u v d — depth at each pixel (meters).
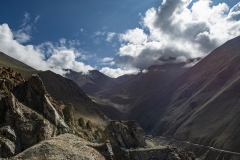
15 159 26.61
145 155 104.56
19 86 80.69
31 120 66.56
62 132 75.25
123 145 113.25
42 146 28.91
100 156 31.34
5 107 65.62
